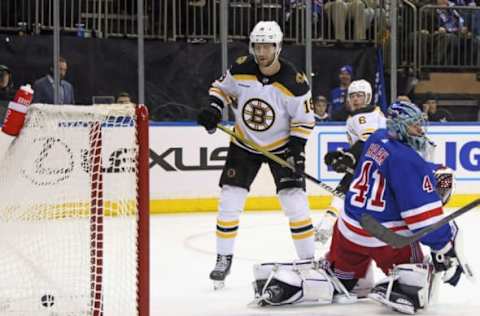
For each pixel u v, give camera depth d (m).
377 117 7.85
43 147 5.04
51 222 5.12
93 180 4.89
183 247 8.95
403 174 5.39
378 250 5.66
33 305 5.11
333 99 13.84
